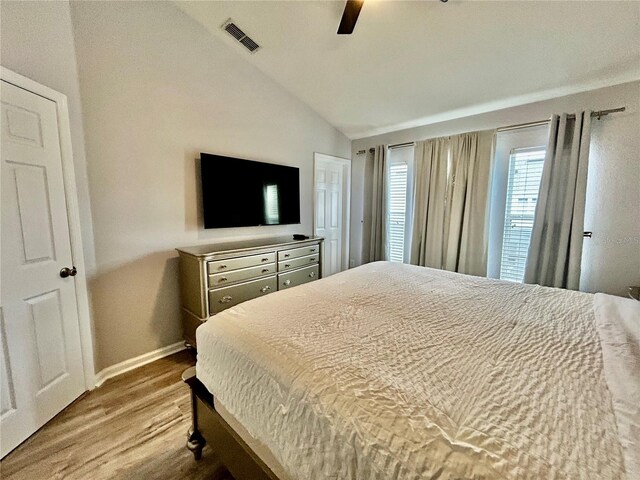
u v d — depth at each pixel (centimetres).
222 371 118
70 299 181
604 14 182
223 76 273
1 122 140
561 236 253
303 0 216
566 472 55
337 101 342
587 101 247
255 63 294
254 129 304
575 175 245
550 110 266
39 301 161
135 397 191
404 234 383
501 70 243
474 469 58
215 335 125
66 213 177
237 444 113
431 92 289
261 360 103
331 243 419
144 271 232
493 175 300
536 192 278
